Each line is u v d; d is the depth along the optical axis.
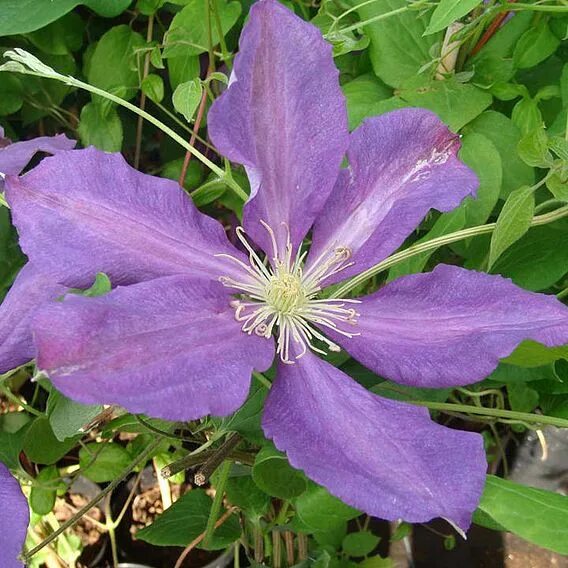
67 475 0.33
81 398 0.14
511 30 0.25
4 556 0.17
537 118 0.24
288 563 0.30
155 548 0.39
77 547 0.37
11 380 0.32
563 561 0.40
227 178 0.20
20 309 0.19
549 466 0.38
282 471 0.21
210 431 0.25
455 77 0.24
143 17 0.30
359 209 0.20
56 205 0.17
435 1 0.25
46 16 0.24
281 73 0.18
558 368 0.26
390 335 0.18
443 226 0.23
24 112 0.30
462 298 0.18
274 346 0.18
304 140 0.19
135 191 0.18
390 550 0.41
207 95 0.27
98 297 0.15
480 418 0.30
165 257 0.18
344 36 0.24
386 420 0.17
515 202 0.19
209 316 0.17
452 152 0.19
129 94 0.28
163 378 0.15
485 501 0.17
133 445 0.33
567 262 0.23
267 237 0.19
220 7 0.26
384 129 0.19
